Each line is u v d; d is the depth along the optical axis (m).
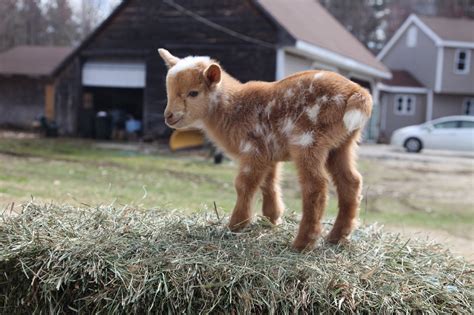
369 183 3.64
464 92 9.85
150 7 5.35
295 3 6.34
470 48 9.76
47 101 7.22
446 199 3.23
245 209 1.34
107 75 5.80
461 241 2.14
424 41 10.09
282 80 1.35
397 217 2.58
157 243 1.25
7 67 7.46
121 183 2.85
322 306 1.13
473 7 15.41
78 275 1.18
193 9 5.14
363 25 15.28
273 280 1.15
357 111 1.24
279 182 1.44
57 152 4.27
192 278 1.15
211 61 1.40
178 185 2.95
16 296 1.22
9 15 10.60
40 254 1.21
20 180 2.69
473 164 5.16
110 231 1.29
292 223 1.46
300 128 1.28
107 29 5.58
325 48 5.15
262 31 4.82
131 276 1.15
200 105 1.35
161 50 1.46
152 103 5.41
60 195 2.28
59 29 12.55
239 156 1.35
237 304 1.13
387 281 1.17
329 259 1.23
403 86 9.81
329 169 1.35
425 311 1.13
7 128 7.15
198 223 1.39
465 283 1.21
